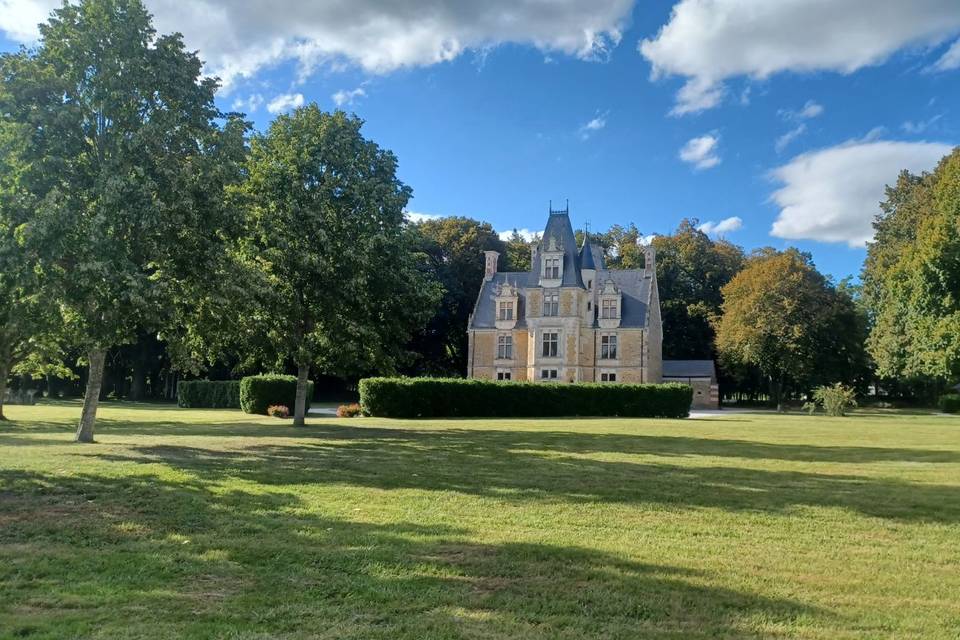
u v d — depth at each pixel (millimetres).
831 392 49062
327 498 10203
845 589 6293
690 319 75688
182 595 5809
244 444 18281
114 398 64312
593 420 35062
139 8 17078
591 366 60969
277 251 23609
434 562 6859
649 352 61062
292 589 5992
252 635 4926
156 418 32875
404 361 28156
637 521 9062
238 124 18859
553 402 40375
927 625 5363
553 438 22125
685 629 5211
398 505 9805
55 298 15391
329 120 25641
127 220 15547
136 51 16781
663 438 22906
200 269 17438
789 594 6113
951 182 35594
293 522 8531
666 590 6137
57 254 14609
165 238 16562
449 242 71000
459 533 8125
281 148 25109
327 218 24609
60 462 13102
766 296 62375
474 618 5355
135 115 17016
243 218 18328
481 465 14547
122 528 8109
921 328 36281
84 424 17875
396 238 25734
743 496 11148
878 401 78500
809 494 11477
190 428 25328
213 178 17375
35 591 5863
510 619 5340
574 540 7910
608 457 16625
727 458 16906
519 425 29453
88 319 16094
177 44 17734
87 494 10023
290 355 25500
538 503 10203
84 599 5672
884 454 18422
